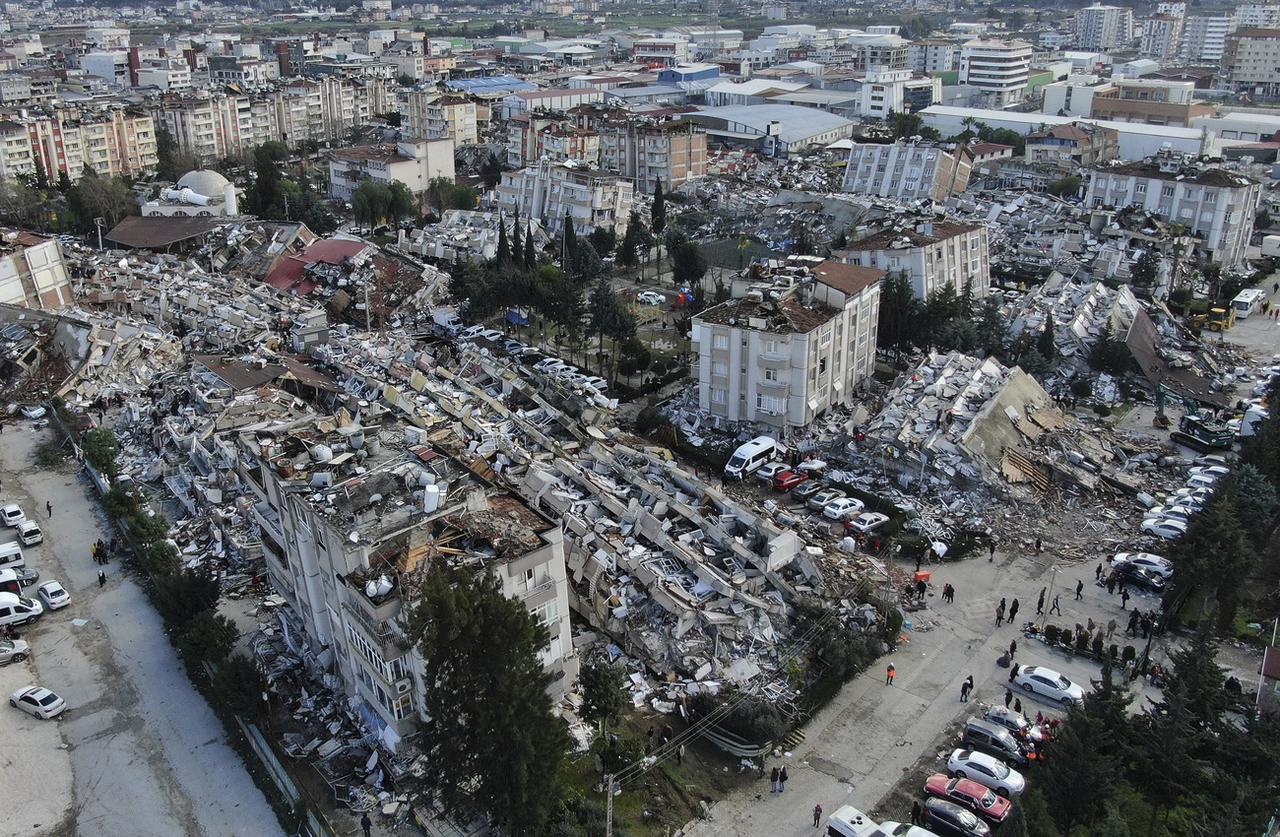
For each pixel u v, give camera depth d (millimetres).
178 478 98125
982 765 60875
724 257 178500
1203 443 103562
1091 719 54469
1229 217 165750
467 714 53844
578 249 163250
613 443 99688
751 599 73312
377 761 61875
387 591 57438
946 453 95938
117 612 80438
